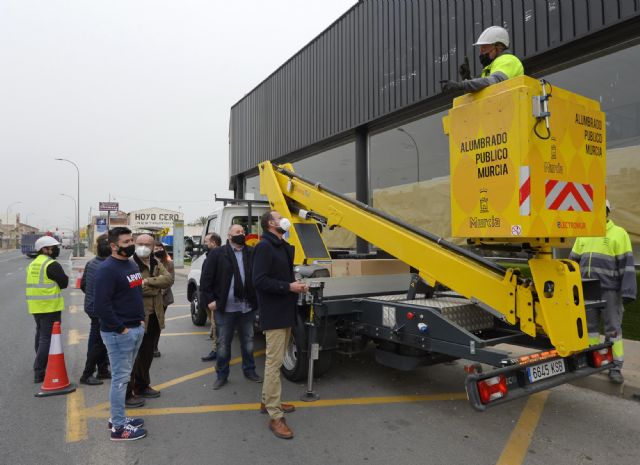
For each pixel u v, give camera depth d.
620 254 4.88
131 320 3.94
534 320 3.59
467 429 4.10
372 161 11.20
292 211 6.71
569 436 3.94
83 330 8.71
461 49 8.28
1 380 5.55
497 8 7.68
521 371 3.45
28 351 6.97
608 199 6.80
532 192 3.21
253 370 5.66
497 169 3.41
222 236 8.06
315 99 12.59
